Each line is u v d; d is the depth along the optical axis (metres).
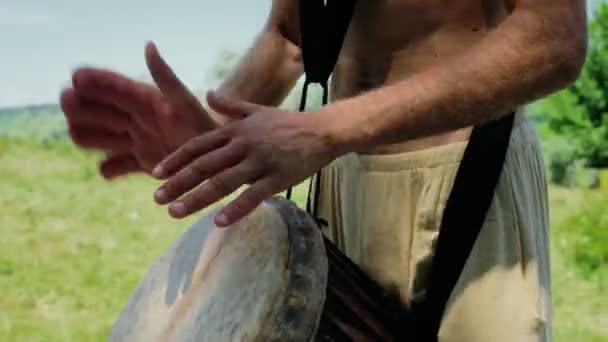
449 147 1.36
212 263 1.41
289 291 1.19
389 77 1.42
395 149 1.41
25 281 4.55
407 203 1.40
